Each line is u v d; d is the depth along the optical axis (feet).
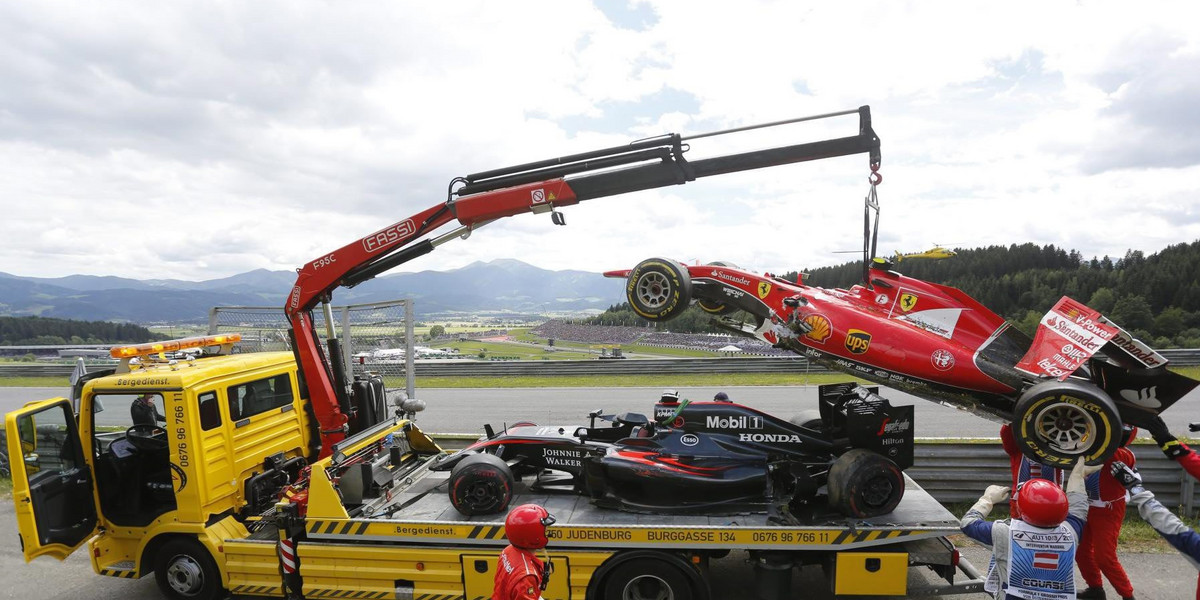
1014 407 13.76
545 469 17.58
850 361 15.14
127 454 16.84
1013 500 14.58
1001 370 13.78
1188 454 13.03
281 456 18.97
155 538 16.39
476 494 15.74
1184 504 20.63
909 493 17.10
